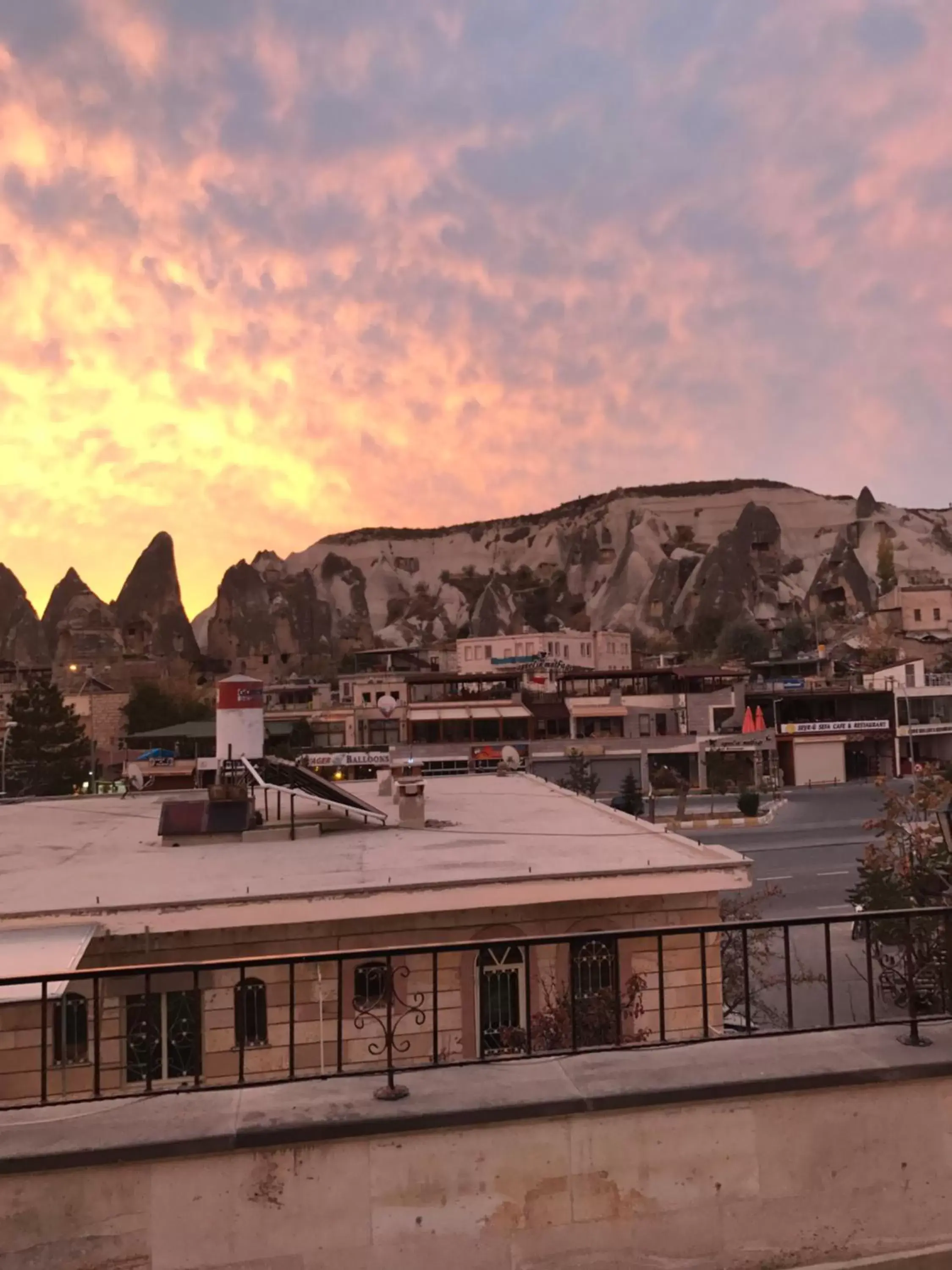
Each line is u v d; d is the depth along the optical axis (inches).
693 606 4862.2
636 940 423.2
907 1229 160.2
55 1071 362.6
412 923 406.9
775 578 5123.0
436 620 5959.6
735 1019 539.2
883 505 6097.4
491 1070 161.6
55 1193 137.6
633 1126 152.9
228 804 532.1
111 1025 373.7
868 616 3393.2
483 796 719.1
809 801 1736.0
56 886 406.6
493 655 2728.8
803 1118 158.7
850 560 4709.6
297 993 393.4
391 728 2052.2
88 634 4104.3
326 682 2778.1
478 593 6378.0
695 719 2021.4
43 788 1941.4
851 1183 159.3
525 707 1991.9
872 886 683.4
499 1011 413.1
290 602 5295.3
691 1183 153.8
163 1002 379.2
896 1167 161.0
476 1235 146.8
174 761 1865.2
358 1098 151.9
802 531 6023.6
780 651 3619.6
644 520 6146.7
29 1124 144.2
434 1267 144.9
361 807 579.8
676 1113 154.3
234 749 672.4
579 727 1971.0
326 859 458.6
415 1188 145.6
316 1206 142.9
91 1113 147.8
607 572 6166.3
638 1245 151.6
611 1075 158.4
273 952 392.5
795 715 2177.7
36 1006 365.1
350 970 399.9
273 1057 387.5
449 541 7096.5
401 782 564.4
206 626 6117.1
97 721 2576.3
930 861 551.8
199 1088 155.9
